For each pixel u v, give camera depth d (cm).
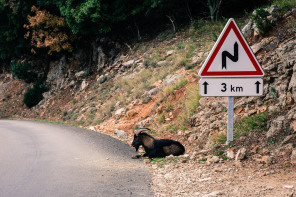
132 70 2180
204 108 1043
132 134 1270
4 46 3588
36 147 932
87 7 2378
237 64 636
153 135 1134
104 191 472
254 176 505
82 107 2231
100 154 802
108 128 1478
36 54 3628
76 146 927
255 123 734
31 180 548
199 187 476
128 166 668
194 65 1639
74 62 3123
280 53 900
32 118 2841
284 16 1112
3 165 684
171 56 1989
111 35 2805
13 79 4028
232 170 560
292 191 399
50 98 2977
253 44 1166
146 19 2673
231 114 706
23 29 3294
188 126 1044
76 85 2811
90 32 2708
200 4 2477
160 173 596
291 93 745
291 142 604
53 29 2973
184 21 2478
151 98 1602
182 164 657
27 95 3222
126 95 1864
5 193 473
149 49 2333
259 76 636
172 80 1576
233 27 629
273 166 547
